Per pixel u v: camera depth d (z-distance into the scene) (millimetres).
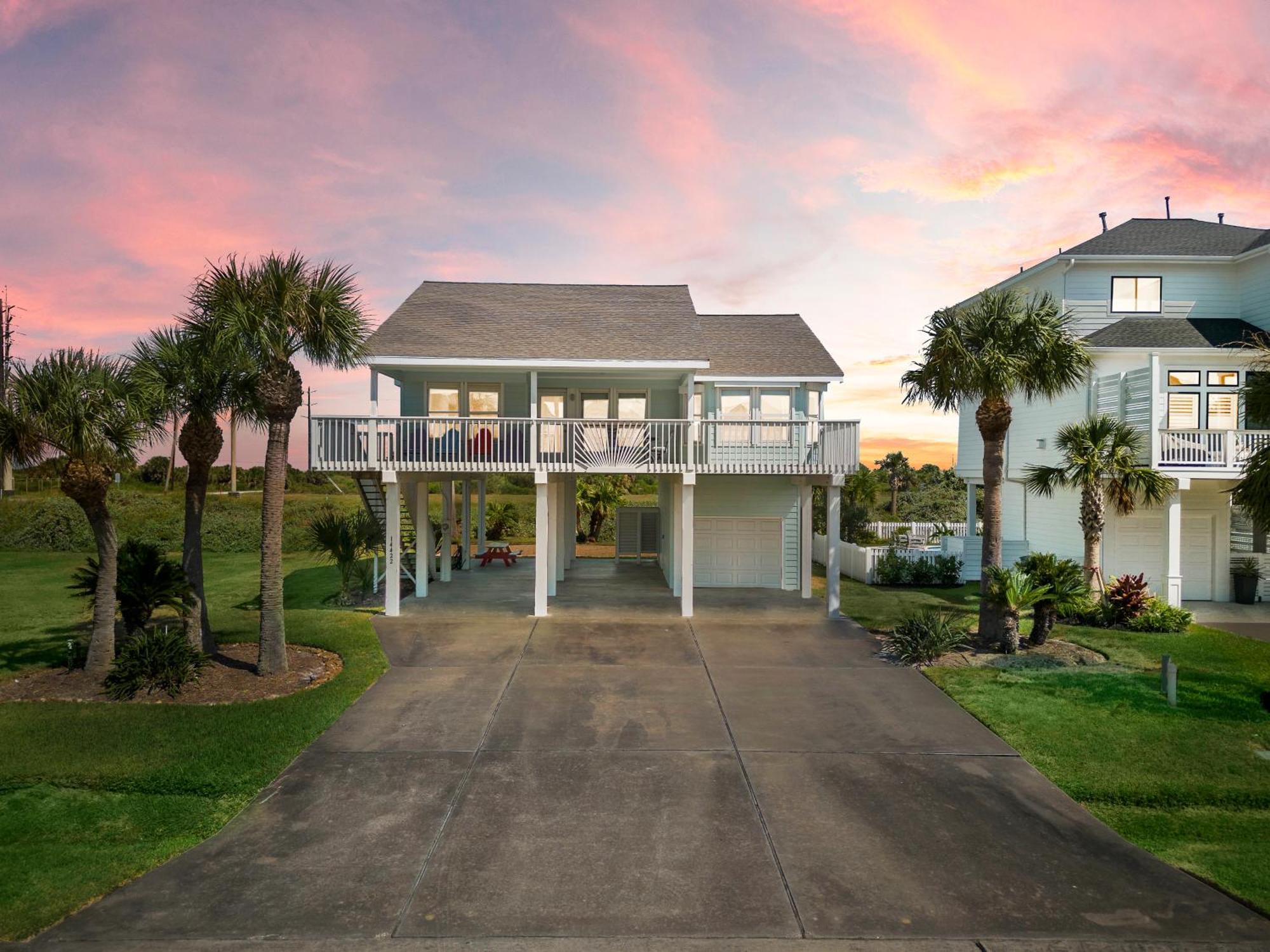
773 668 12914
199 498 12797
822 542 27703
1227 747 9180
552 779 8344
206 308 11586
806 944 5465
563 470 17188
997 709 10602
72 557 28094
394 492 17094
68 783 8047
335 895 6070
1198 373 18875
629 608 18344
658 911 5859
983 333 13773
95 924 5668
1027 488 20703
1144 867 6559
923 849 6852
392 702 10977
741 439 21016
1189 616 15516
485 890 6152
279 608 12078
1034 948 5445
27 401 10609
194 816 7441
